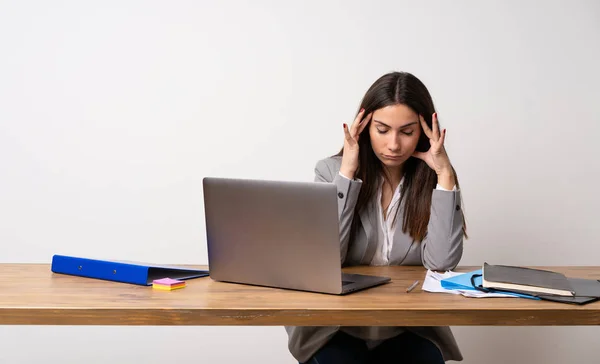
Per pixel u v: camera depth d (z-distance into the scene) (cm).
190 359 310
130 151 308
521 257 304
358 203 208
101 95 307
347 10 301
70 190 310
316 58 303
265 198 163
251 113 305
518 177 302
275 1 302
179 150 308
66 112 308
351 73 302
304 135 305
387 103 195
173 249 311
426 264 202
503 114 300
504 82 299
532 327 304
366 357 189
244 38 304
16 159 309
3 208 311
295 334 186
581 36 298
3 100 308
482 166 302
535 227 303
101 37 305
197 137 307
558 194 303
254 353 310
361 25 301
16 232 311
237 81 305
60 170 309
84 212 310
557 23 298
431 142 199
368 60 301
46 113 308
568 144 301
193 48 305
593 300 155
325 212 156
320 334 182
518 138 301
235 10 303
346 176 199
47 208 310
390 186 213
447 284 170
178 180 309
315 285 162
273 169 306
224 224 171
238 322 146
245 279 173
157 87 306
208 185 171
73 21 305
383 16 300
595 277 191
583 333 304
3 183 310
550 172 302
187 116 307
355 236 208
